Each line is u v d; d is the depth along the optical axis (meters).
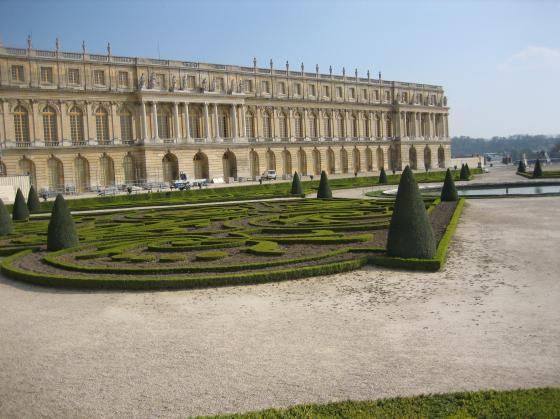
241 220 40.38
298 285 21.69
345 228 32.88
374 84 147.00
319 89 134.12
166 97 104.75
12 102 89.62
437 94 165.00
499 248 26.97
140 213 50.44
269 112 124.62
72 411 11.76
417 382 12.34
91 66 97.31
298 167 131.12
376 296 19.64
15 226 43.81
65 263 25.78
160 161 104.88
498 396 10.68
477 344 14.50
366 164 146.50
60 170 95.56
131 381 13.11
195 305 19.44
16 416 11.64
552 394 10.51
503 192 65.31
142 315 18.48
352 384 12.41
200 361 14.17
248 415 10.37
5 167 89.38
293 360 13.97
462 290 19.86
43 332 17.06
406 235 24.05
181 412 11.53
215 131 113.06
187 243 28.91
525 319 16.30
